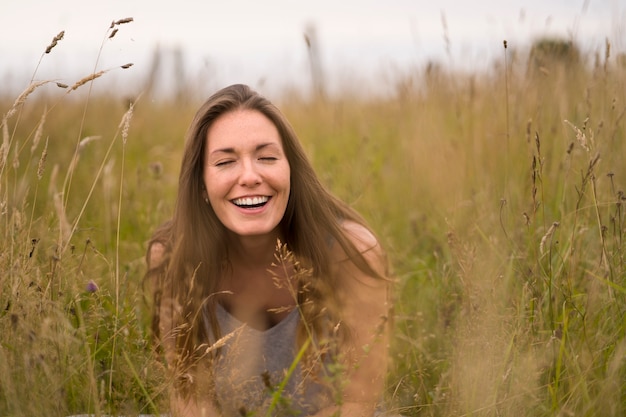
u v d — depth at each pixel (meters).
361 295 2.46
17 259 2.03
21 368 1.90
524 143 3.48
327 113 6.00
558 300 2.41
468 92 4.22
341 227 2.48
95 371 2.16
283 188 2.28
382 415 2.21
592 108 3.29
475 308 2.29
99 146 5.16
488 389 2.09
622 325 2.22
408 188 4.30
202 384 2.14
